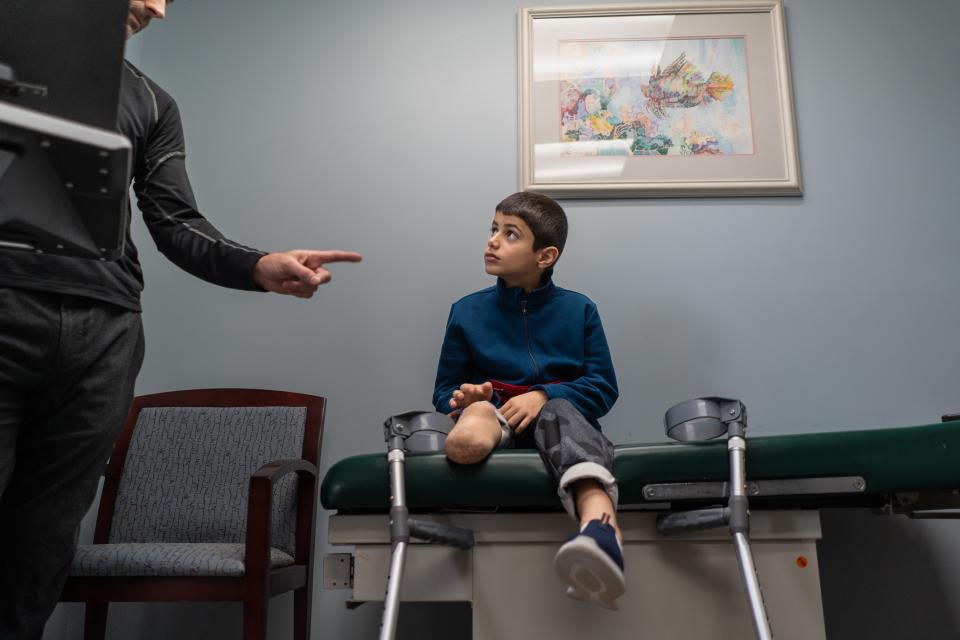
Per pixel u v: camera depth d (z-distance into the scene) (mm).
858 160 2094
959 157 2074
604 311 2021
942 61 2143
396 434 1284
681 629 1242
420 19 2256
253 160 2172
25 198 769
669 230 2068
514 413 1435
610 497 1192
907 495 1368
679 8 2193
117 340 1213
